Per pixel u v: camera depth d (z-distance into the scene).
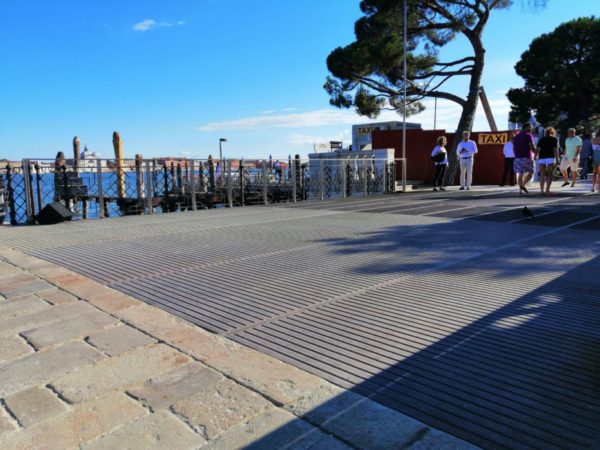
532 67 30.52
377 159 14.49
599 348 2.55
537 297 3.40
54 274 4.22
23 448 1.82
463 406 2.03
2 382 2.32
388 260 4.65
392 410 2.01
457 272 4.14
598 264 4.32
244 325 2.99
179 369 2.43
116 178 11.48
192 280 4.00
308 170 13.79
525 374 2.28
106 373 2.40
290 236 6.09
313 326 2.95
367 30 17.22
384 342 2.69
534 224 6.75
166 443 1.84
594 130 32.19
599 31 28.12
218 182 15.27
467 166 13.90
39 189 8.64
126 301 3.48
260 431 1.91
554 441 1.78
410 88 17.50
